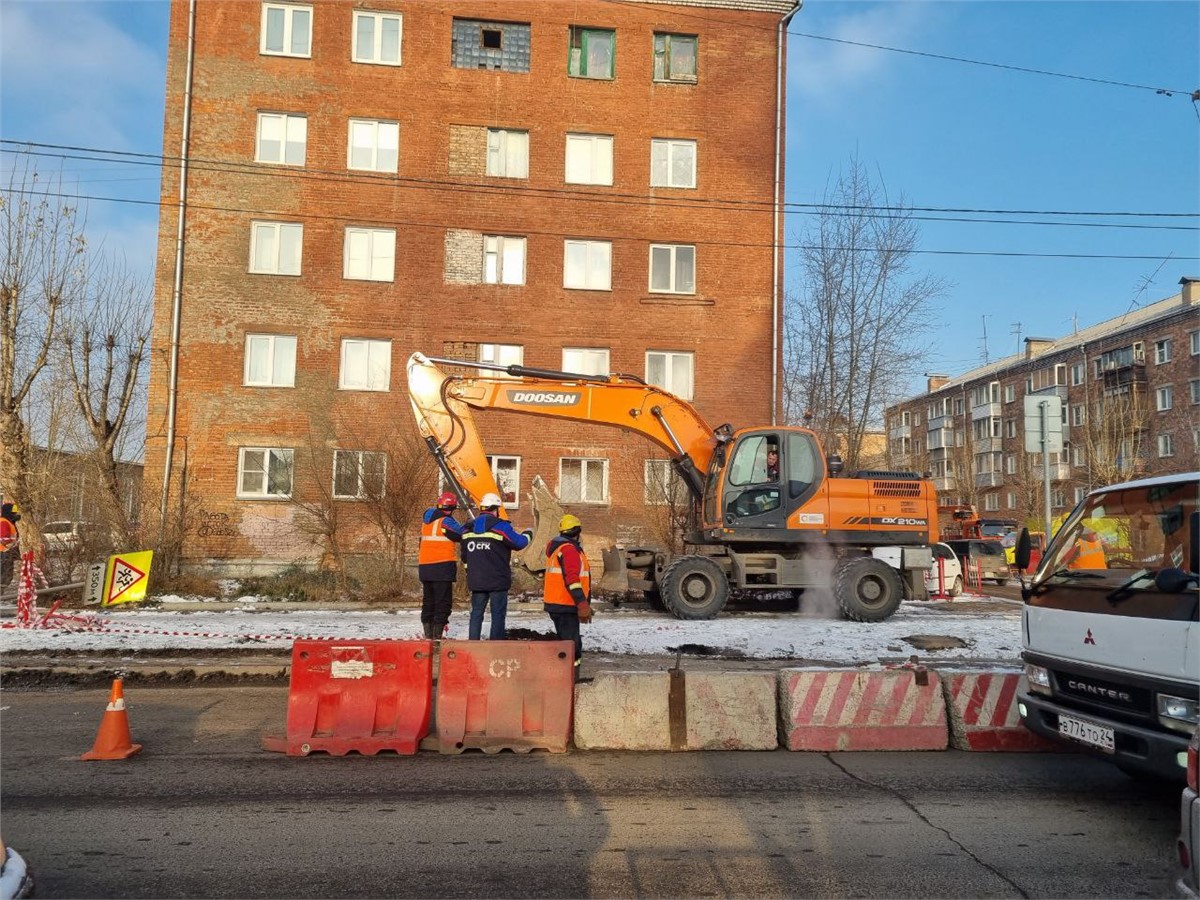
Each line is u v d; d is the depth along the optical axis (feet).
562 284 73.61
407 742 21.09
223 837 15.61
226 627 39.63
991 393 179.42
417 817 16.75
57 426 72.28
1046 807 17.72
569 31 75.41
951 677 22.68
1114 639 16.58
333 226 71.41
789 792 18.58
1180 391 130.52
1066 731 17.80
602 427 72.59
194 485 67.82
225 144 70.85
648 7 75.87
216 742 22.25
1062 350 156.56
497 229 73.20
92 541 58.18
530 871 14.21
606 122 75.00
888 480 47.26
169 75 70.90
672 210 75.10
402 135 72.64
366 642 22.06
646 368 73.97
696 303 74.69
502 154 74.18
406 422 70.23
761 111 76.69
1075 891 13.60
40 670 30.42
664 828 16.29
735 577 46.34
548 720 21.79
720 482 46.16
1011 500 169.68
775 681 22.74
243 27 71.72
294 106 71.72
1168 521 16.89
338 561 59.98
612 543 71.26
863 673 22.67
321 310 70.69
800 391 84.53
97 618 42.19
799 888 13.64
